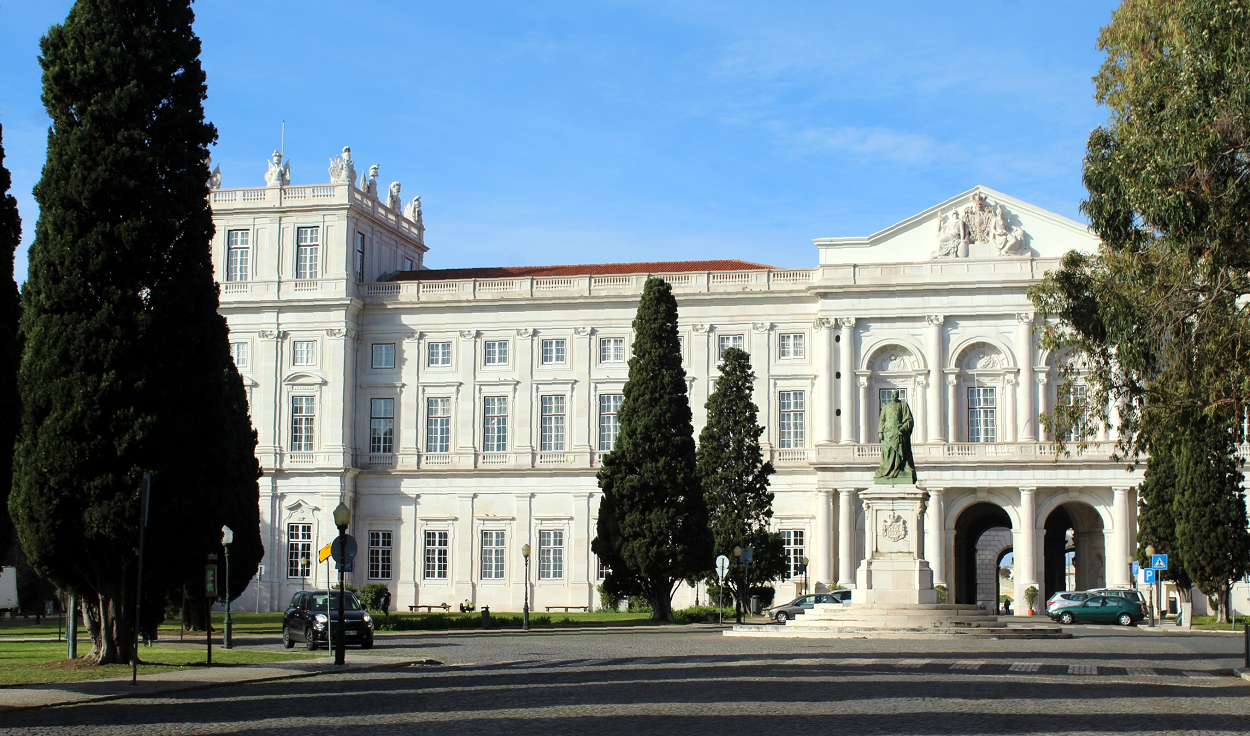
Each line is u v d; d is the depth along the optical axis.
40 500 40.00
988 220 93.06
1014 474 88.56
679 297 97.25
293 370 98.88
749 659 42.59
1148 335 38.00
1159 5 37.72
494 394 99.31
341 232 99.12
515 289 99.31
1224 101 34.81
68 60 41.84
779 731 24.55
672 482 74.94
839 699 30.06
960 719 26.31
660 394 75.88
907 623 56.06
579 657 44.44
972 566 103.69
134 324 40.56
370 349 100.75
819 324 94.19
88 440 39.88
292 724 26.06
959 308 92.56
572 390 98.25
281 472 98.38
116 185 40.91
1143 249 38.91
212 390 41.97
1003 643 51.31
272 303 99.19
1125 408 40.44
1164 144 35.75
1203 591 73.31
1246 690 32.31
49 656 44.44
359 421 100.31
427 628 67.94
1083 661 41.72
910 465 59.50
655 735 24.02
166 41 42.81
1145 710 27.88
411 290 100.44
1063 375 43.22
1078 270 41.47
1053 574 103.19
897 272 93.56
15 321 33.81
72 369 40.28
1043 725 25.39
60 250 40.69
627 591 76.12
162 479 40.38
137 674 36.47
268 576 98.00
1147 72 37.31
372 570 99.25
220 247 100.81
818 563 90.88
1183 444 38.97
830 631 56.06
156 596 42.34
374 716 27.28
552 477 97.62
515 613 88.38
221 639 56.97
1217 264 35.59
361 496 99.81
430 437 99.88
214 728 25.53
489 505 98.38
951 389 92.25
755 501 81.75
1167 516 76.94
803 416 95.38
